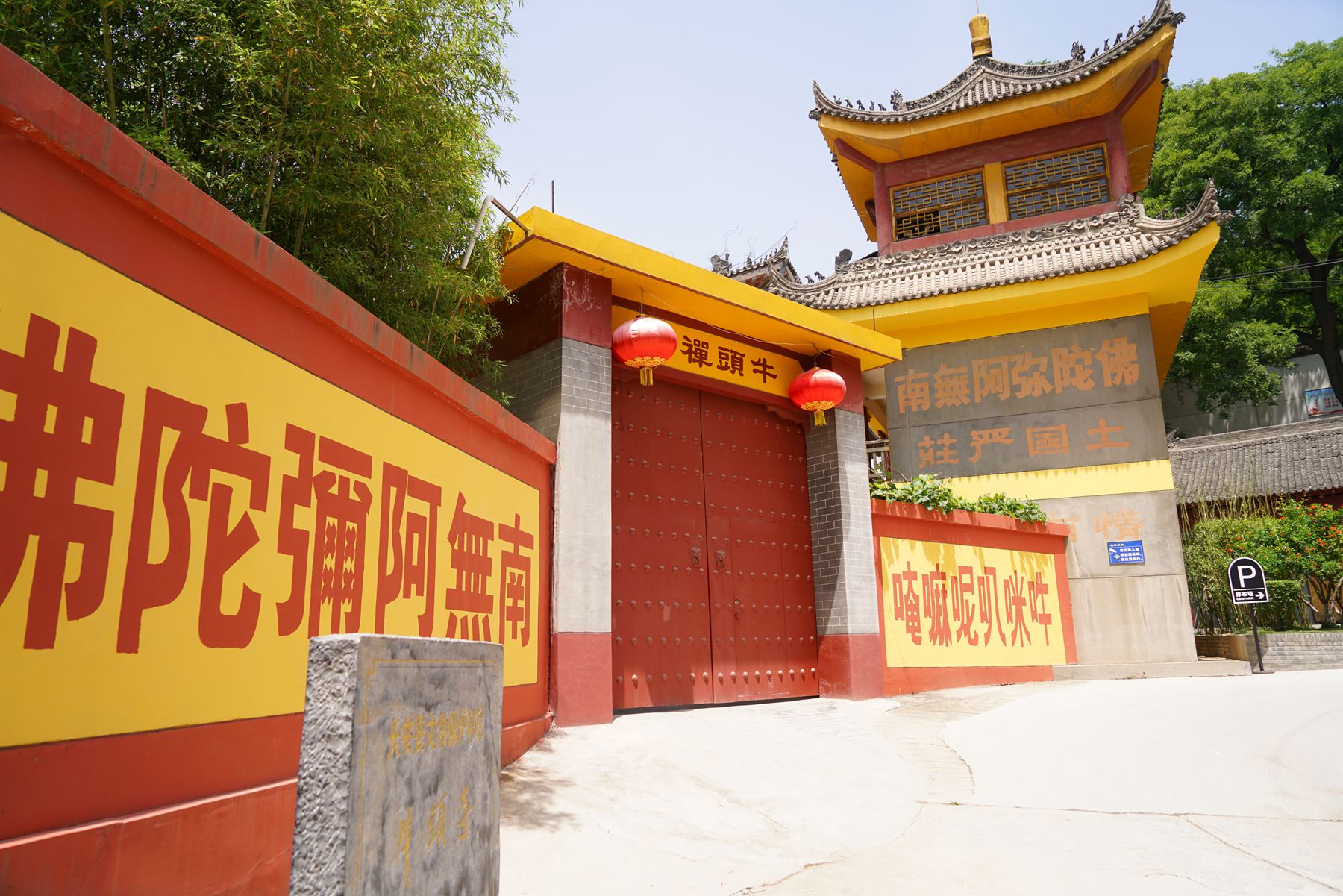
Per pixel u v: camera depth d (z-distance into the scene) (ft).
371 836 6.84
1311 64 107.65
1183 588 49.55
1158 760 25.34
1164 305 55.72
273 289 13.82
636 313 33.22
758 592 35.94
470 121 22.74
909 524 42.57
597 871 15.78
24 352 9.37
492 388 31.78
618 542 31.55
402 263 22.57
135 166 10.84
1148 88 59.88
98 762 9.88
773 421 38.88
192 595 11.64
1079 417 53.98
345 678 6.83
